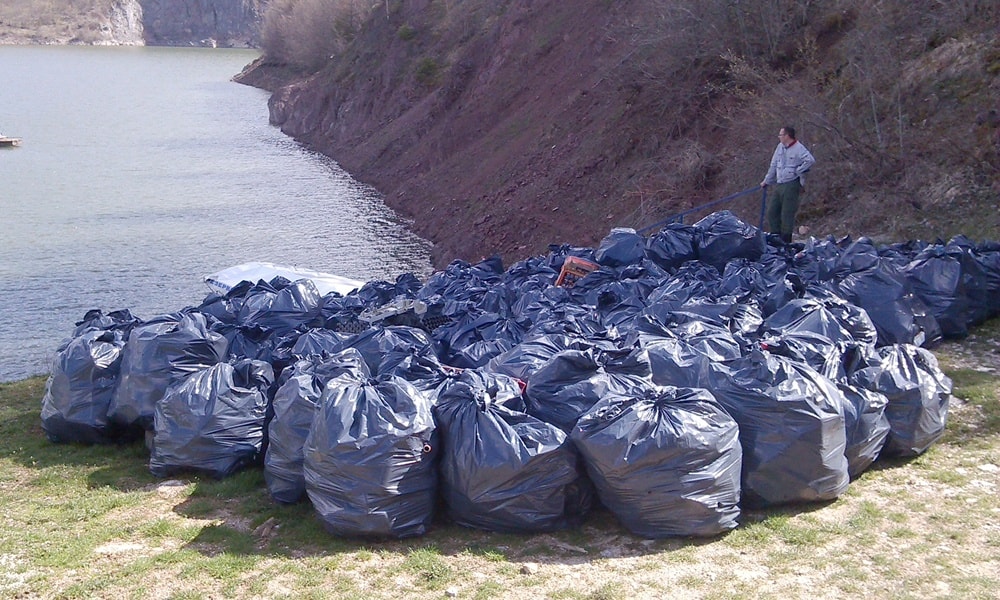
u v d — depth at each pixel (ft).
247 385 21.91
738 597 15.07
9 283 60.29
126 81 262.67
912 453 19.95
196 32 532.32
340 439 16.98
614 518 17.79
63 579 16.51
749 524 17.35
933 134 41.98
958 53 44.80
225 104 197.57
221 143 137.90
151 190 97.45
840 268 28.55
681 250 32.86
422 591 15.65
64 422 23.73
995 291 29.58
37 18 522.06
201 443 20.97
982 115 40.83
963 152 39.63
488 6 119.24
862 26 50.11
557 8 91.20
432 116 103.24
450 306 29.07
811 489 17.56
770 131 48.39
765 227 44.86
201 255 68.64
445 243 70.38
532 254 60.44
